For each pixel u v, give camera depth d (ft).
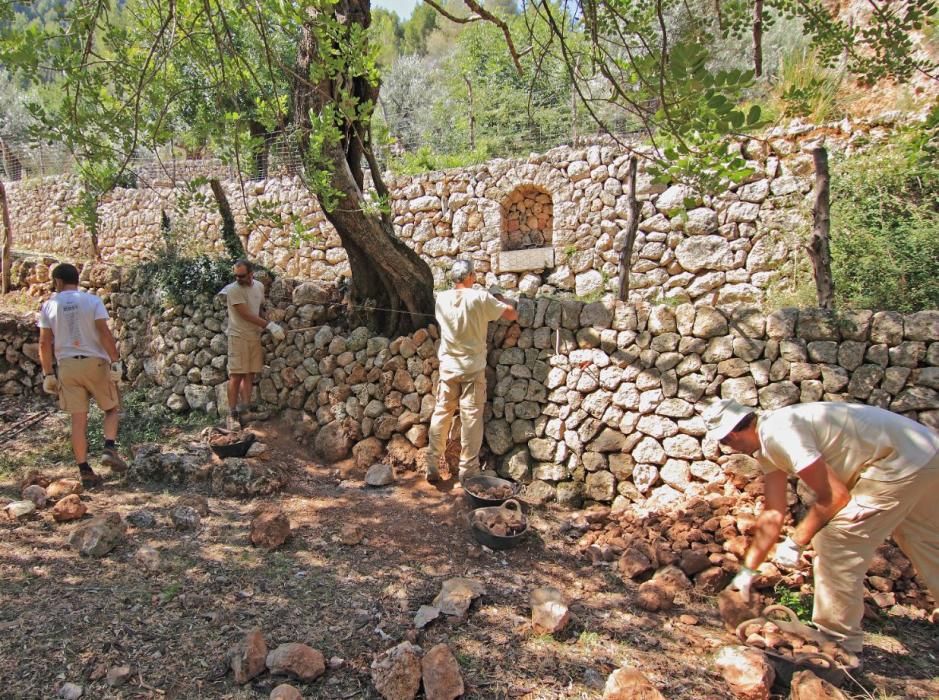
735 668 8.45
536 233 28.37
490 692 8.30
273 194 32.48
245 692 8.16
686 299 23.48
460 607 9.99
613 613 10.34
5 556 11.19
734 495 12.59
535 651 9.20
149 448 16.06
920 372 11.39
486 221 28.48
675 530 12.21
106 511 13.42
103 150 9.76
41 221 42.09
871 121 20.10
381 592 10.64
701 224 23.11
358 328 17.30
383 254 16.40
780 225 21.45
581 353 14.56
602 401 14.30
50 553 11.38
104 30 9.57
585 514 13.73
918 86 21.04
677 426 13.52
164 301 20.74
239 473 14.69
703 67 6.43
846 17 23.94
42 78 10.11
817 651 8.68
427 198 29.84
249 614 9.82
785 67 23.89
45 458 16.75
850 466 8.64
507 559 12.05
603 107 29.07
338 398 17.13
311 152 12.44
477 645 9.28
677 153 7.11
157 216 35.55
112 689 8.07
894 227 17.12
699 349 13.34
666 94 7.64
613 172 25.16
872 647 9.59
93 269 23.09
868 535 8.63
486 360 15.30
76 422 14.62
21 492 14.02
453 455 15.84
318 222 31.17
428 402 16.03
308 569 11.32
